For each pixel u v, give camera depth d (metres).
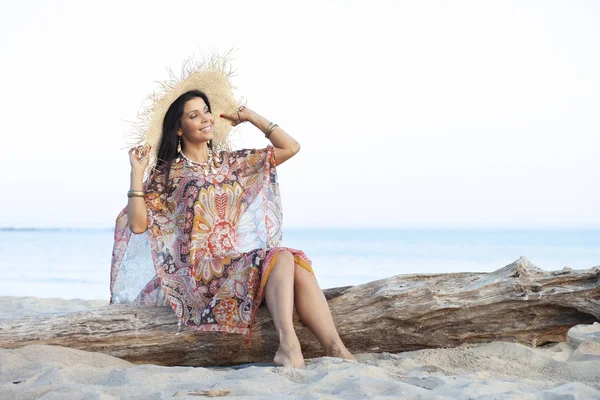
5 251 30.38
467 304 3.95
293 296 3.82
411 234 53.53
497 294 3.96
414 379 3.23
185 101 4.14
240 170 4.37
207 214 4.09
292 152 4.44
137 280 4.20
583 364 3.63
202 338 3.96
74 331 3.89
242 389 2.94
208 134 4.18
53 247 34.88
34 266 20.59
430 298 3.97
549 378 3.49
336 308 4.04
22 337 3.84
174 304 3.93
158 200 4.12
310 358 3.92
